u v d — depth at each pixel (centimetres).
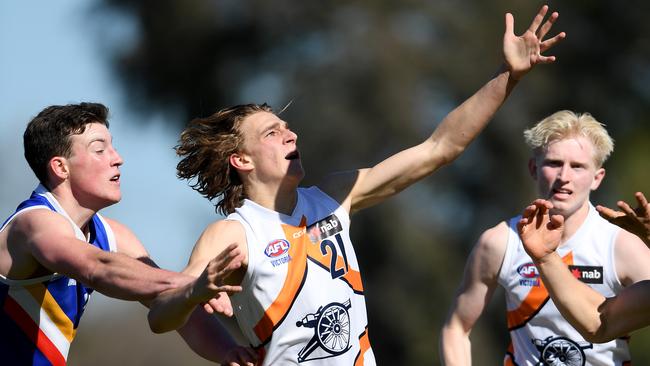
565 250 2577
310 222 2302
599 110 9712
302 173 2325
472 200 9238
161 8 9581
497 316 8712
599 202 9738
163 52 9612
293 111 8981
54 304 2316
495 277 2631
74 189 2314
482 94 2291
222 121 2355
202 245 2209
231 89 9469
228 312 1948
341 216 2328
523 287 2581
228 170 2355
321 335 2233
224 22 9475
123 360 9575
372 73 9050
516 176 9162
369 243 8800
